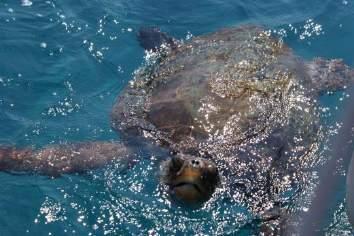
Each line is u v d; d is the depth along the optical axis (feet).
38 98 8.14
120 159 7.38
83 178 7.22
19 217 6.87
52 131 7.75
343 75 8.35
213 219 6.84
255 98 7.55
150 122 7.58
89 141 7.63
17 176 7.20
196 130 7.29
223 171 7.01
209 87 7.63
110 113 7.97
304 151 7.21
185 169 6.72
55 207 6.96
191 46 8.53
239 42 8.43
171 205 6.95
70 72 8.47
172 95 7.70
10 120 7.83
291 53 8.59
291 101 7.68
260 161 7.10
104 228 6.81
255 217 6.79
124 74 8.52
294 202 6.65
